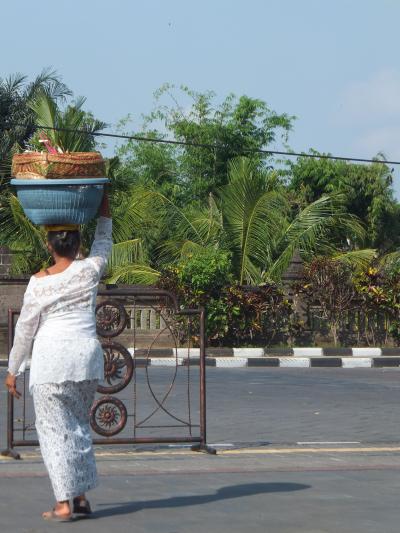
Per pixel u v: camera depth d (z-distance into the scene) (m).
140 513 6.75
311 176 46.66
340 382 18.27
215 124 47.25
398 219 47.19
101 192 6.98
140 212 33.31
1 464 8.97
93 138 34.69
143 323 24.42
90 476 6.51
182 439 10.01
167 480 8.11
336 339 25.64
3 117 36.56
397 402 15.22
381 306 25.64
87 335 6.55
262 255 30.91
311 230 32.22
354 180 46.56
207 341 24.50
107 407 9.89
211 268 24.23
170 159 49.97
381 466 9.00
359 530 6.27
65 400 6.48
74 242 6.75
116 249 31.80
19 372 6.72
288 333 25.31
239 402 14.88
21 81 37.31
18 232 31.39
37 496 7.27
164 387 16.70
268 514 6.75
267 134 48.44
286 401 15.09
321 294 25.45
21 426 12.01
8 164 34.69
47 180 6.78
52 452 6.45
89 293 6.62
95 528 6.26
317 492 7.58
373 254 31.72
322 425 12.63
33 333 6.59
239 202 30.66
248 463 9.19
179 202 46.88
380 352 24.66
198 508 6.93
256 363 22.69
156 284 24.67
